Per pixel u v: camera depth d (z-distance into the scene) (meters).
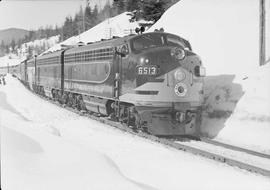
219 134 12.74
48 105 23.14
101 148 10.06
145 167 8.19
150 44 12.33
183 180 7.34
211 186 7.00
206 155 9.30
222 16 22.94
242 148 10.28
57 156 7.95
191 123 11.87
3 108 19.61
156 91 11.34
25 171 6.74
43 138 9.66
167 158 8.95
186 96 11.59
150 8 41.44
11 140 8.59
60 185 6.23
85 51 16.75
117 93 12.95
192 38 23.03
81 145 9.33
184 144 11.27
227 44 19.67
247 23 20.42
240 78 14.35
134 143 10.69
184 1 29.25
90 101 16.41
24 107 22.67
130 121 12.79
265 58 16.38
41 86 31.88
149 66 11.38
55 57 23.77
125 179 6.76
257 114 12.20
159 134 11.59
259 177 7.58
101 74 14.51
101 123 14.66
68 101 21.34
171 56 11.51
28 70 42.62
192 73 11.75
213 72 17.84
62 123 15.30
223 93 14.16
